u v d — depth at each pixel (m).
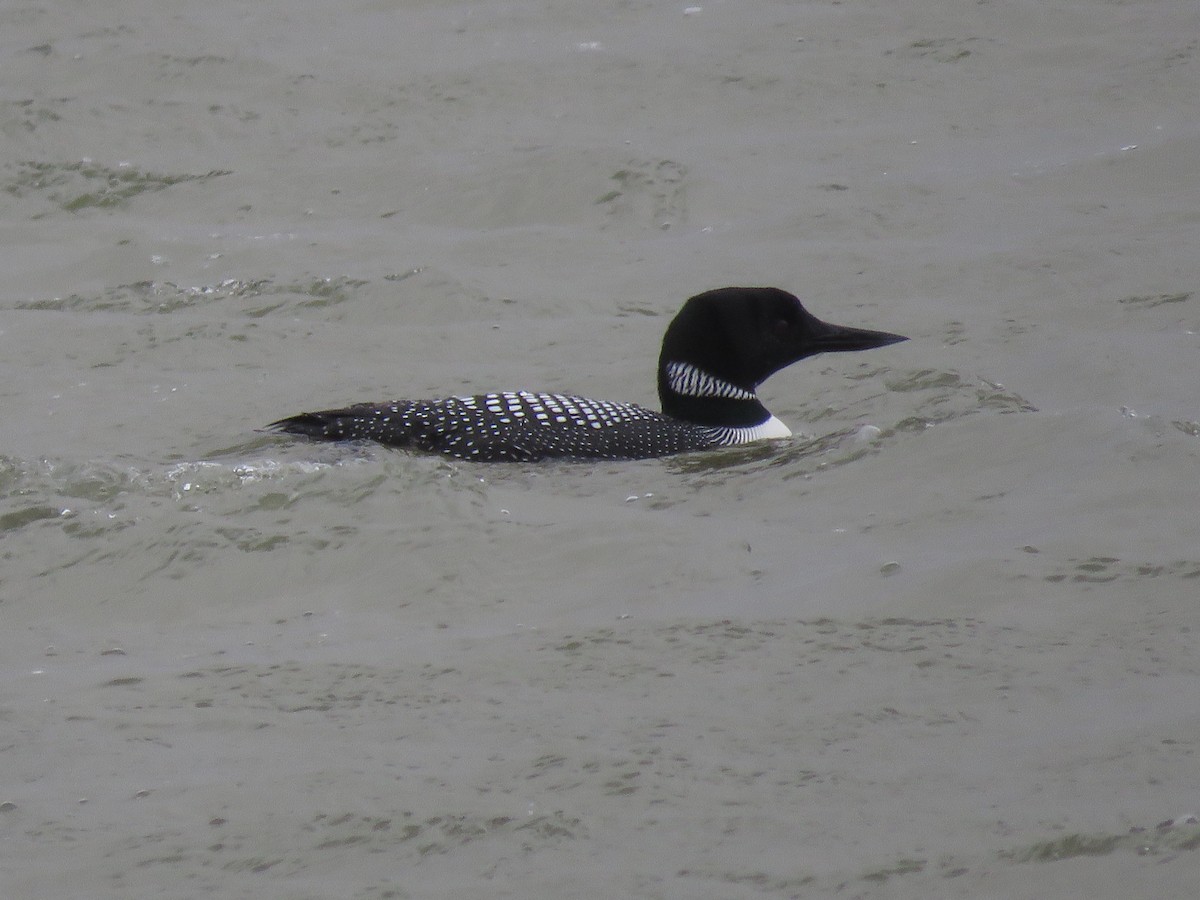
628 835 6.70
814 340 13.27
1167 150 19.88
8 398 14.05
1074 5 24.88
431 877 6.47
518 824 6.81
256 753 7.57
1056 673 7.88
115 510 10.51
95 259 18.17
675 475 11.66
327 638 8.95
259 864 6.62
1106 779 6.84
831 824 6.68
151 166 20.48
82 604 9.55
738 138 20.86
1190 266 16.59
